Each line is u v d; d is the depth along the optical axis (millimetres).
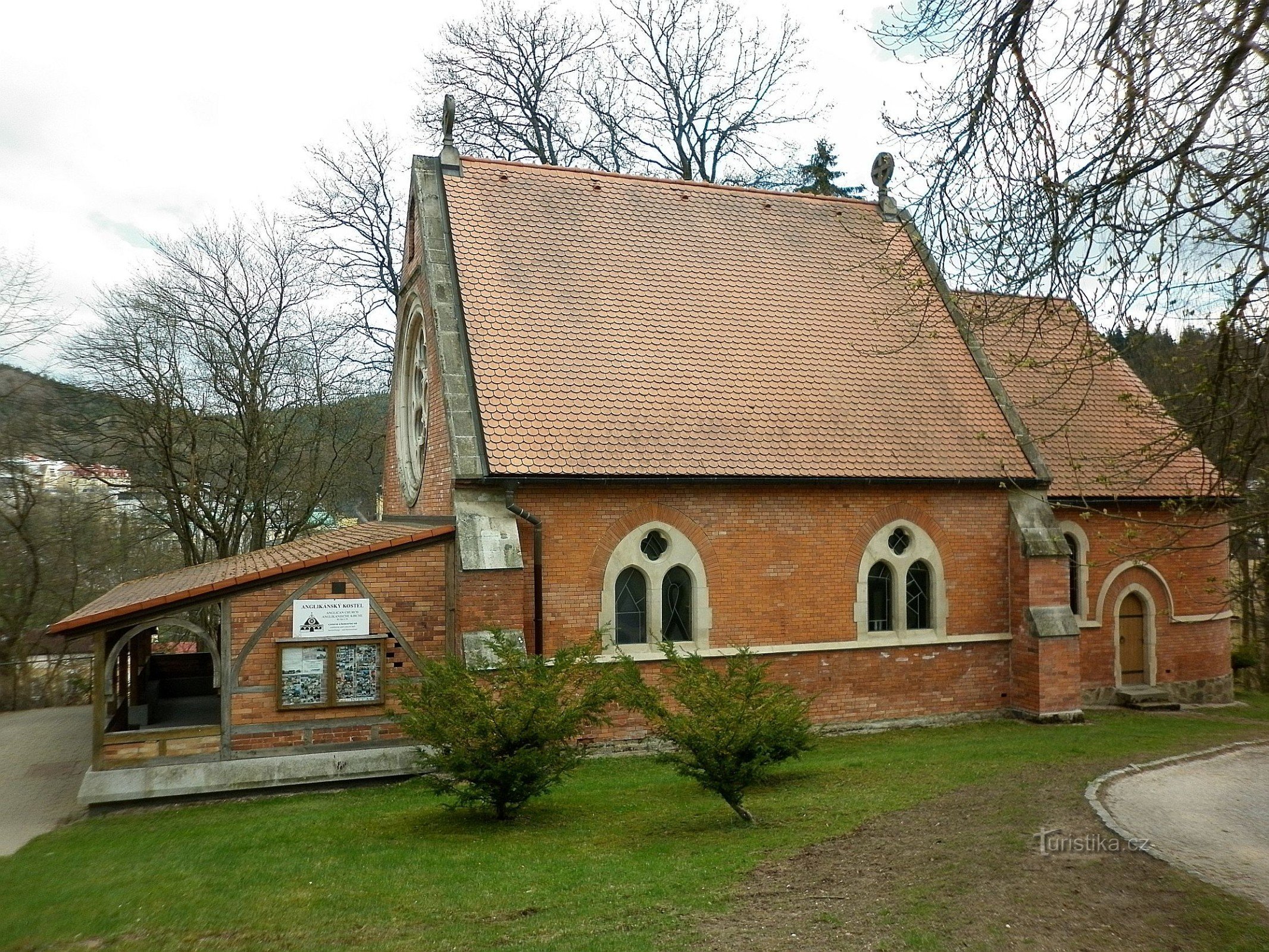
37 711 27938
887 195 25547
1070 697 20703
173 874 11211
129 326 32094
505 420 17719
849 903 9156
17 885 11000
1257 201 8898
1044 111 9859
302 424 37781
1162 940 7984
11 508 31656
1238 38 8555
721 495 18922
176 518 33906
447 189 21312
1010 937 8133
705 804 14031
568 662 13727
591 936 8812
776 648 19141
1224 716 22375
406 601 16516
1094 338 10156
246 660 15664
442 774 16109
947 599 20625
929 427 20953
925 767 15750
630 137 37250
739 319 21391
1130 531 10141
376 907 9875
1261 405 8961
